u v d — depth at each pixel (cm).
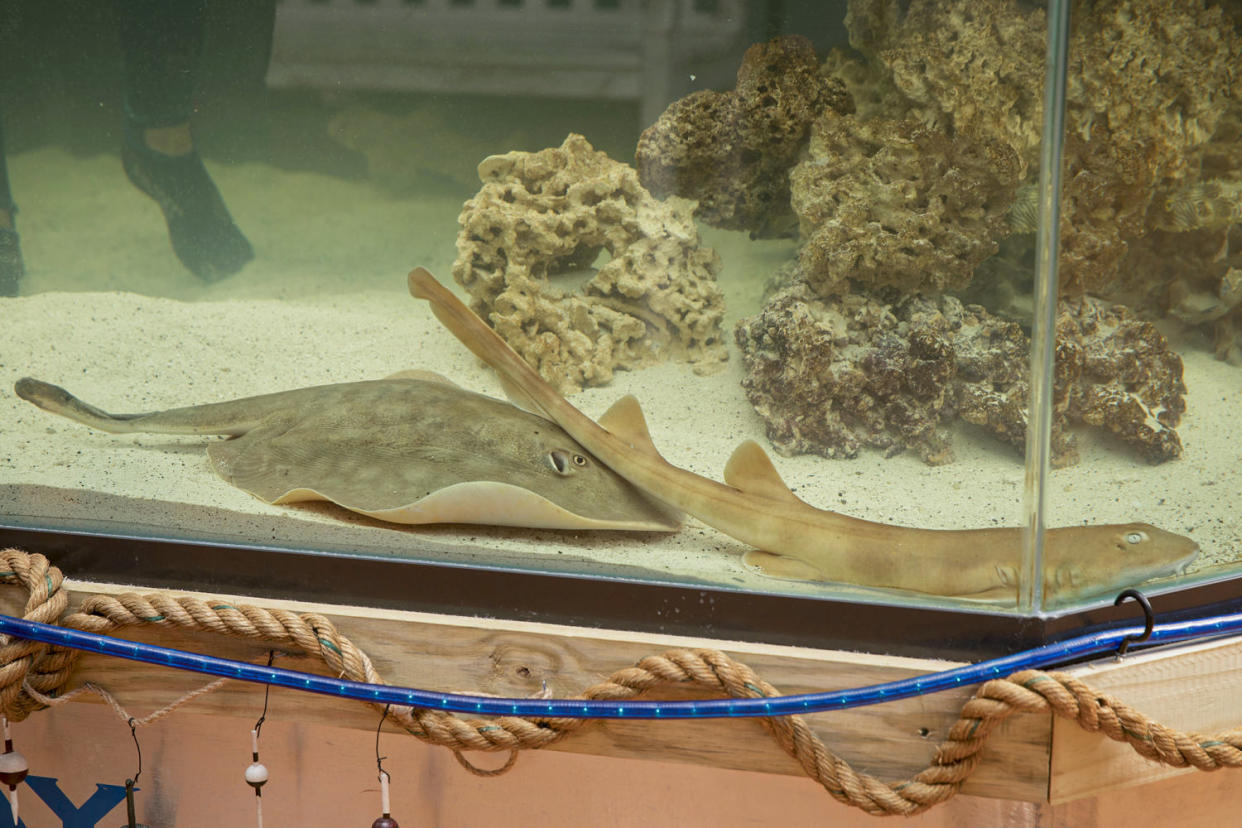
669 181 211
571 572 211
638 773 228
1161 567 206
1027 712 202
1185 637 204
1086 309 203
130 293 224
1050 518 206
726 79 208
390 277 221
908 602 207
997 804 223
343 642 211
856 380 206
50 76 219
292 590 216
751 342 211
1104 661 206
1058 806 222
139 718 216
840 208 205
